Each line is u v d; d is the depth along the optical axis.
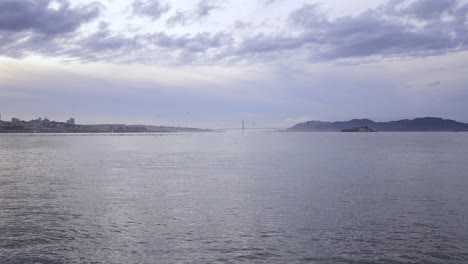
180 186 37.78
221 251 18.88
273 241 20.30
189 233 21.62
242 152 95.94
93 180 42.06
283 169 53.53
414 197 31.61
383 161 65.56
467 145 125.25
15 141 176.50
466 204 28.80
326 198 31.34
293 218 24.83
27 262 17.45
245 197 31.86
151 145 140.75
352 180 41.72
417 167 55.03
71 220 24.20
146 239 20.58
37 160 69.88
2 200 30.39
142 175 46.66
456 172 48.47
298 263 17.48
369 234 21.42
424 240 20.41
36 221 23.89
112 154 88.19
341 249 19.12
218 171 51.22
